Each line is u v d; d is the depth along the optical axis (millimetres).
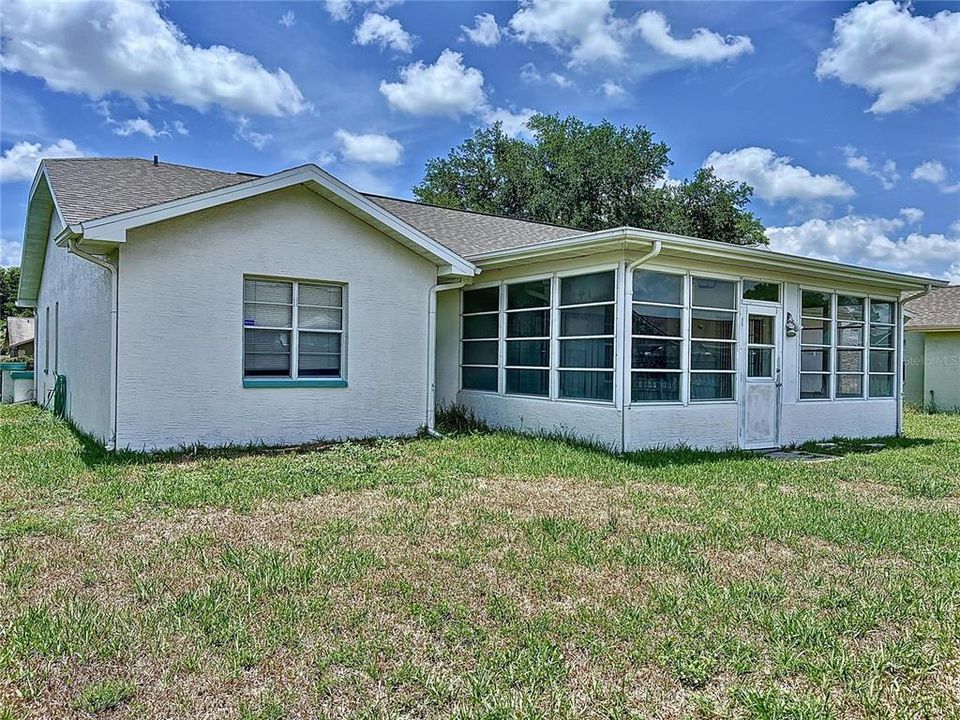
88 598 3572
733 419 9477
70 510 5340
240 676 2779
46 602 3506
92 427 9156
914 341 19203
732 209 36656
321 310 9367
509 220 15570
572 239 8516
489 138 38719
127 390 7832
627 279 8430
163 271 8023
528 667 2875
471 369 11516
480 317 11281
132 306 7836
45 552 4320
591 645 3094
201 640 3082
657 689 2734
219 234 8398
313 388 9180
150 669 2820
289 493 6023
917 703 2637
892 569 4191
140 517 5180
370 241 9633
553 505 5758
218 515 5293
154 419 8008
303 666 2869
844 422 11031
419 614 3412
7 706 2543
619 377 8438
